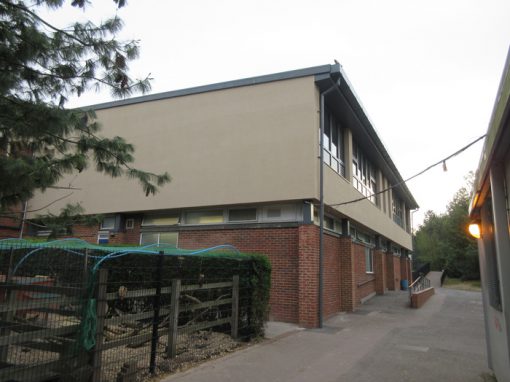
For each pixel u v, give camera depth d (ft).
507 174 14.53
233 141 43.32
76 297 16.71
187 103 46.83
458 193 140.05
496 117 12.46
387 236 74.74
